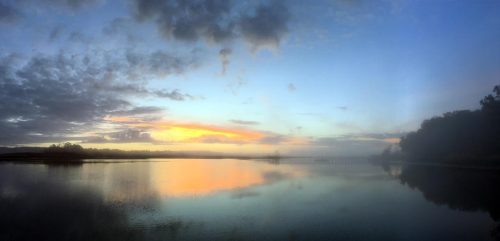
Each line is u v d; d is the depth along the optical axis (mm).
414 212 24094
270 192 34406
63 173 57312
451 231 19109
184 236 17656
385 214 23312
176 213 23312
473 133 88938
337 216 22531
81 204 26672
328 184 42562
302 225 19953
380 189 37250
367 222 20875
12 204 26578
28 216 22406
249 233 18250
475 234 18531
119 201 28109
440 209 25328
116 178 48938
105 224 20188
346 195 32375
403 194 33188
